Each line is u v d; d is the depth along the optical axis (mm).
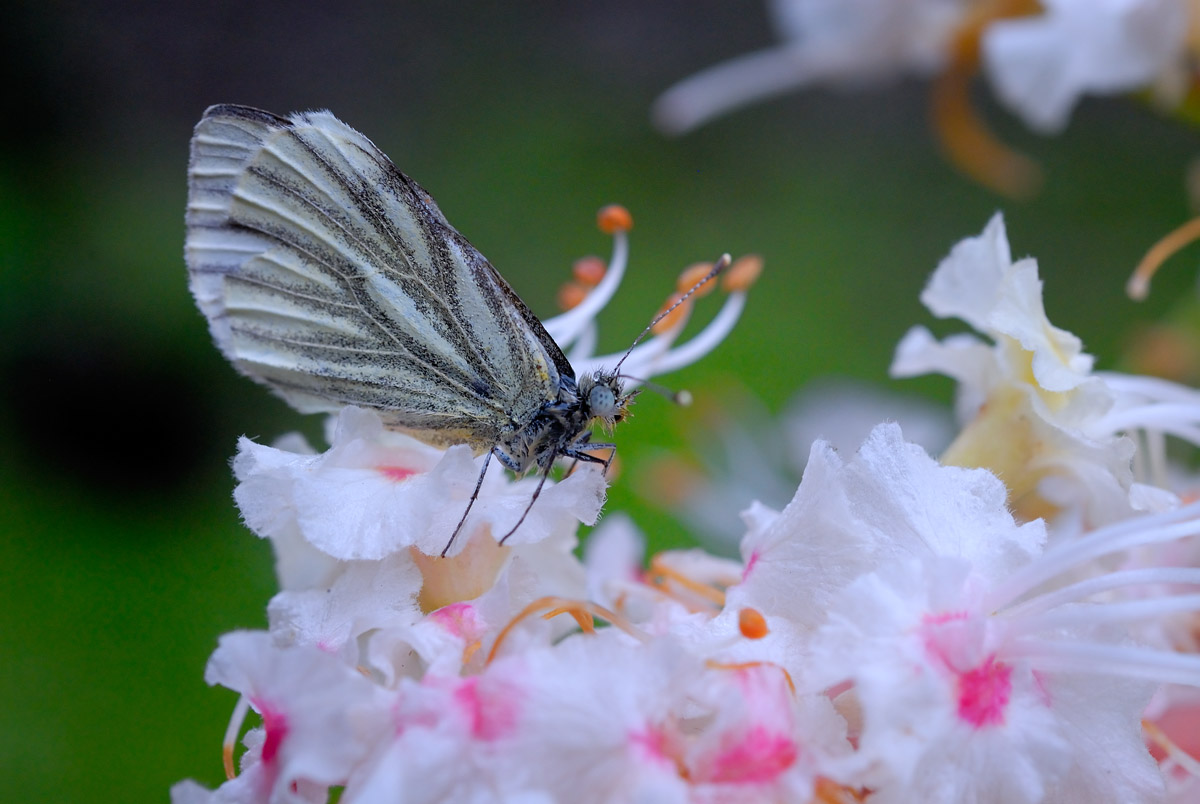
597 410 287
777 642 267
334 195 281
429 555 272
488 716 261
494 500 273
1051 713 266
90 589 404
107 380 460
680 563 282
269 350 285
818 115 611
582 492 273
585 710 261
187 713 374
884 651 263
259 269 283
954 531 269
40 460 449
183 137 635
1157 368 326
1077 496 280
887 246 547
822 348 475
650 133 619
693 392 351
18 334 470
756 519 277
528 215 582
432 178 605
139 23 658
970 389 287
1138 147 595
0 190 521
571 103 649
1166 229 562
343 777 262
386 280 283
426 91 663
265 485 273
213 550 415
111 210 525
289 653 264
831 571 268
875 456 270
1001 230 282
